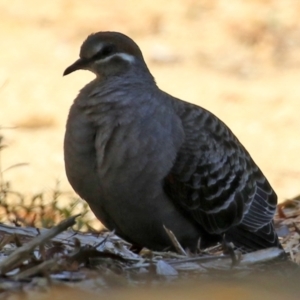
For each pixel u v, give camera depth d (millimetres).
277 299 9117
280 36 34844
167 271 10164
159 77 31234
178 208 11734
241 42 34562
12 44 34156
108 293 9312
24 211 16141
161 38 34844
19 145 24875
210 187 11906
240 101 29156
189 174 11664
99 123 11484
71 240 12000
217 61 33000
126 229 11805
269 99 29281
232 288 9500
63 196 19078
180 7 37812
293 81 31109
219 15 36906
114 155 11359
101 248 11422
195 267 10328
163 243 11938
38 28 35688
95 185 11594
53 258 10133
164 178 11500
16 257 9945
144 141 11367
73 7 37812
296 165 23922
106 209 11758
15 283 9664
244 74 31812
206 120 12102
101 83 11852
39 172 22547
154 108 11562
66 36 34938
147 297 9031
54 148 24703
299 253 11961
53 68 32031
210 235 12219
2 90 29688
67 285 9570
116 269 10250
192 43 34562
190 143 11719
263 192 12562
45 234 10156
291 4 37438
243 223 12281
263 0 37750
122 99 11547
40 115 27688
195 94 29719
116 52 12086
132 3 38219
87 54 12242
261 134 26438
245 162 12414
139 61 12180
